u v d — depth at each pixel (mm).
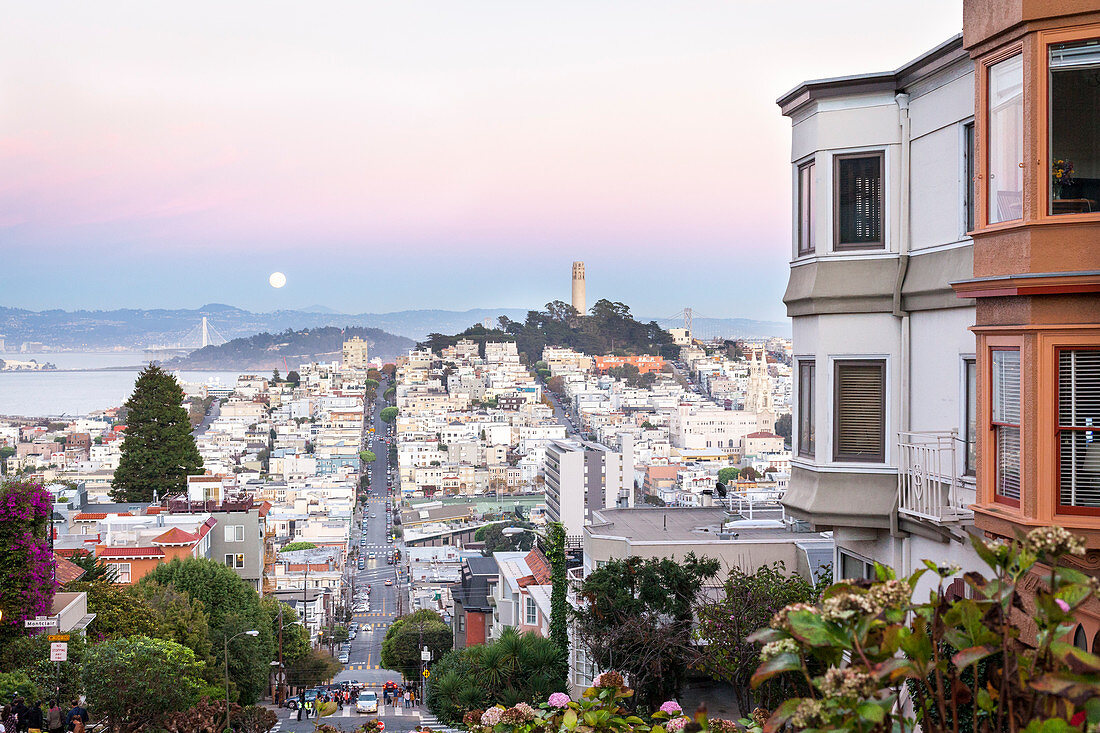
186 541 57281
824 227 14109
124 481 84500
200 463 87562
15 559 25188
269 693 62594
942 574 4051
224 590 48594
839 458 14016
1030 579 9320
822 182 14109
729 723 6117
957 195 12406
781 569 22188
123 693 23391
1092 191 9031
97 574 46219
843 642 3986
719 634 15906
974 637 3922
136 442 84875
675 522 26719
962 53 12125
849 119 13891
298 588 147125
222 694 37750
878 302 13672
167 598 41438
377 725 14133
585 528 25766
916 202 13328
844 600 4000
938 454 12094
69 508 74688
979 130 10031
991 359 10031
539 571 42938
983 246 10008
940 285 12625
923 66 13055
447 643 79312
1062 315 9195
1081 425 9102
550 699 7977
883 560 14125
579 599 21219
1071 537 3902
